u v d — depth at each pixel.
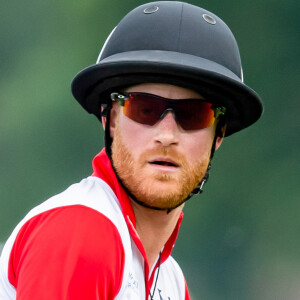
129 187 9.01
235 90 9.28
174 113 9.01
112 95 9.16
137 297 8.79
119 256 8.20
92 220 8.16
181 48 9.17
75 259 7.80
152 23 9.25
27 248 7.98
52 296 7.61
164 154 8.95
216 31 9.41
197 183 9.22
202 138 9.20
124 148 9.06
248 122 9.99
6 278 8.45
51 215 8.17
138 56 9.10
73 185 8.87
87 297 7.76
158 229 9.58
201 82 9.05
